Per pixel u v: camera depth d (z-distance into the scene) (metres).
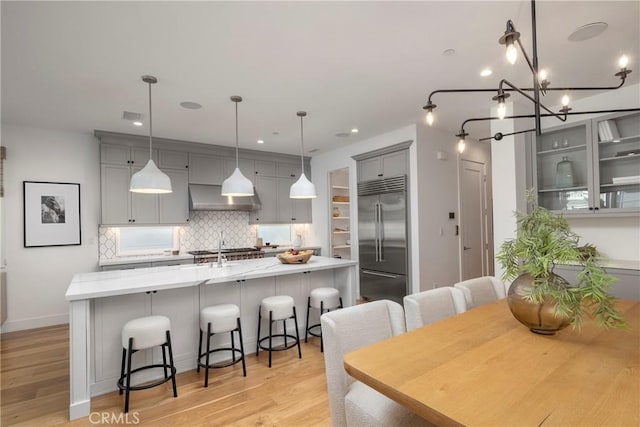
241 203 5.53
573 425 0.85
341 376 1.56
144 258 4.75
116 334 2.60
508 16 2.12
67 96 3.29
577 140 3.55
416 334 1.58
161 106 3.62
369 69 2.84
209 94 3.32
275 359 3.12
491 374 1.14
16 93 3.21
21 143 4.21
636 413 0.89
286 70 2.83
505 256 1.67
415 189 4.55
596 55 2.64
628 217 3.29
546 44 2.47
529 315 1.50
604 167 3.35
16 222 4.15
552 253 1.47
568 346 1.39
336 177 6.82
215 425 2.11
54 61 2.59
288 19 2.12
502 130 3.75
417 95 3.45
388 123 4.44
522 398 0.98
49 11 1.97
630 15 2.11
